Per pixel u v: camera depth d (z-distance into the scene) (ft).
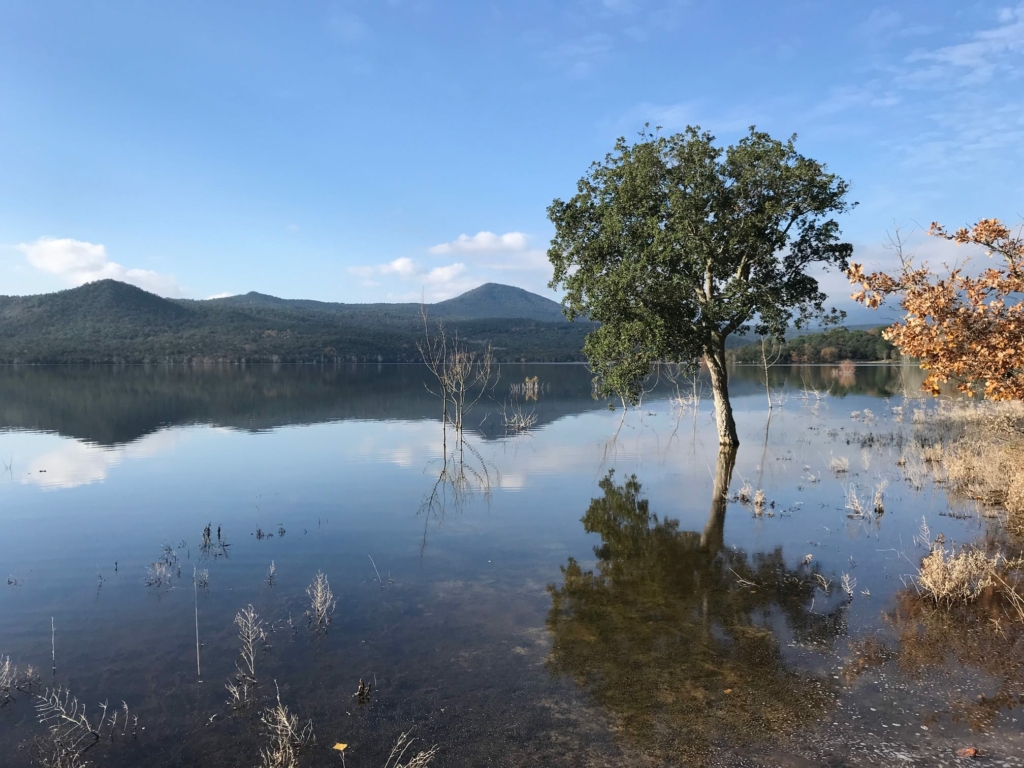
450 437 71.00
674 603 23.25
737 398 120.16
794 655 18.83
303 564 28.71
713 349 60.29
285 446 64.34
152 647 20.48
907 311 21.31
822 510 36.35
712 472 49.11
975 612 21.47
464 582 26.03
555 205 61.77
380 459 56.95
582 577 26.40
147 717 16.40
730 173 53.88
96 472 51.16
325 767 14.11
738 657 18.80
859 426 75.82
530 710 16.17
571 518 36.24
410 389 145.89
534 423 83.92
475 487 45.06
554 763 13.98
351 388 148.56
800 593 23.90
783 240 54.85
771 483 44.21
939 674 17.40
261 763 14.40
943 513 34.50
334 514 37.78
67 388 143.23
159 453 59.98
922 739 14.47
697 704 16.24
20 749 15.28
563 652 19.43
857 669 17.84
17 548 31.48
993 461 41.68
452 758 14.26
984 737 14.47
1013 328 19.83
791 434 69.92
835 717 15.47
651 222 54.19
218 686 17.90
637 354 57.36
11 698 17.57
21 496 42.86
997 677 17.15
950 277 20.65
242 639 20.89
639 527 33.99
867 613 21.79
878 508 35.65
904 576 25.25
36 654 20.13
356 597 24.53
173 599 24.68
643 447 62.54
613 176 57.93
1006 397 20.29
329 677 18.22
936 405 91.50
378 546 31.27
